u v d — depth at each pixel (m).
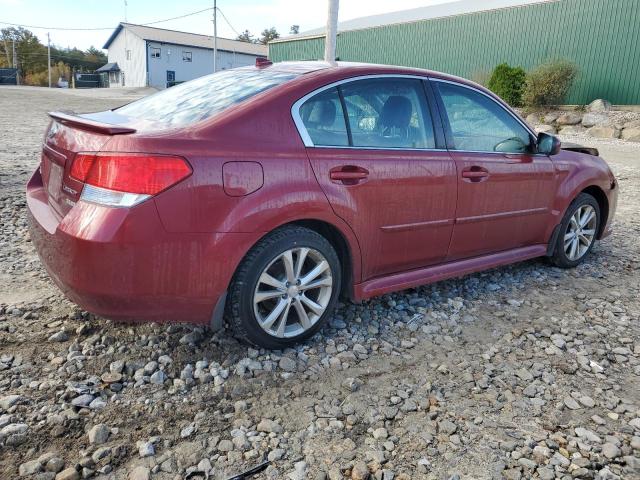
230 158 2.70
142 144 2.51
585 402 2.82
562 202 4.58
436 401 2.76
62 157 2.79
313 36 30.69
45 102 24.39
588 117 18.80
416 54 26.00
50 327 3.22
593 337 3.56
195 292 2.69
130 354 2.99
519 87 20.89
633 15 18.59
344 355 3.15
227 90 3.22
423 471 2.27
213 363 2.94
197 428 2.45
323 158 3.05
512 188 4.11
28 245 4.74
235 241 2.72
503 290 4.33
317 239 3.08
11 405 2.49
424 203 3.54
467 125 3.91
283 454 2.32
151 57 54.06
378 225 3.34
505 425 2.60
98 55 92.00
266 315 3.08
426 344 3.37
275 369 2.96
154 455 2.27
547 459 2.38
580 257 4.97
